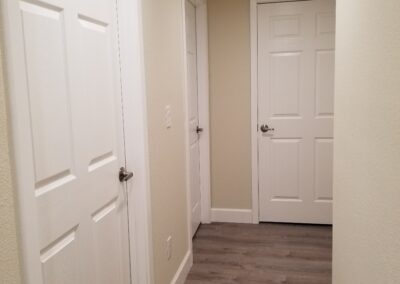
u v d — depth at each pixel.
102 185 1.66
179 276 2.59
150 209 2.02
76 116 1.44
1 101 0.88
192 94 3.47
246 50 3.62
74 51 1.42
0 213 0.87
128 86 1.86
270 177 3.72
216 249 3.22
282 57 3.54
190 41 3.37
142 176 1.91
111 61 1.76
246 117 3.70
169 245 2.41
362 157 1.16
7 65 1.03
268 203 3.76
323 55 3.46
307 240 3.35
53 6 1.29
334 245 1.84
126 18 1.82
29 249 1.11
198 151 3.72
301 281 2.66
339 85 1.66
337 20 1.71
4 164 0.89
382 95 0.92
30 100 1.17
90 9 1.54
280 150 3.67
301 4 3.44
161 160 2.25
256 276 2.75
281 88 3.58
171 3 2.45
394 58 0.82
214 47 3.68
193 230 3.49
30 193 1.11
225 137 3.77
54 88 1.30
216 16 3.63
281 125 3.63
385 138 0.89
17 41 1.06
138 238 1.96
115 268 1.81
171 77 2.46
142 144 1.89
